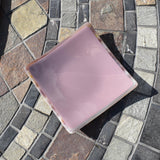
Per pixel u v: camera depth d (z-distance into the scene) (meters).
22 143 1.63
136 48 1.58
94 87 1.44
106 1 1.65
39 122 1.63
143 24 1.59
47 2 1.73
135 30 1.59
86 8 1.67
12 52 1.73
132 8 1.61
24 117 1.65
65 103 1.44
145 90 1.53
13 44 1.73
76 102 1.45
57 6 1.71
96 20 1.65
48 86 1.45
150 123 1.49
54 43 1.68
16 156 1.63
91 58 1.44
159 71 1.52
